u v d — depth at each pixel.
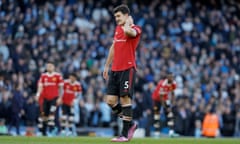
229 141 49.78
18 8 108.38
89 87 92.25
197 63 111.50
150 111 87.75
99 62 101.19
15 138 48.19
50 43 102.50
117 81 42.72
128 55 42.25
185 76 104.88
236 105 100.50
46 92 71.06
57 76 71.38
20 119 83.38
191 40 116.31
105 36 109.62
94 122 90.62
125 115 42.38
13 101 81.62
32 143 38.25
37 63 96.56
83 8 116.38
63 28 106.62
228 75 109.50
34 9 109.19
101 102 91.88
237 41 121.44
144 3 123.19
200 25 121.06
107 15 116.38
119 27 42.75
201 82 105.94
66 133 75.75
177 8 122.62
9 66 93.75
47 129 72.75
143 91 92.62
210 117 88.12
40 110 71.94
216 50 117.00
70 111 75.81
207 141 48.66
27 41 101.62
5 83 88.38
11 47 99.06
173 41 114.19
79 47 104.69
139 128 87.00
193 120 91.75
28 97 86.12
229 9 127.81
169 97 76.88
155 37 114.44
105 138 51.38
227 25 123.69
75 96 75.69
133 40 42.38
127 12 42.41
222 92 104.12
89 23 112.38
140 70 101.56
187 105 92.06
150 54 107.50
